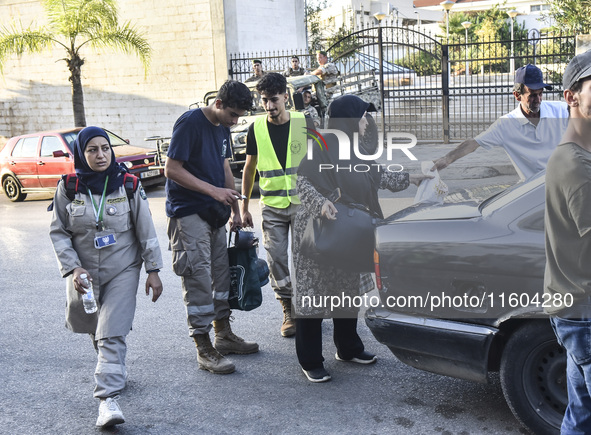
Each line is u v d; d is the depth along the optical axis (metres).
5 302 6.53
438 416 3.83
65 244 3.91
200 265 4.54
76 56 17.56
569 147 2.46
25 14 20.62
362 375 4.46
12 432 3.90
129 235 4.02
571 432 2.69
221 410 4.07
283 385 4.38
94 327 4.02
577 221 2.44
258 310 5.88
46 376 4.70
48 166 13.65
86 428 3.93
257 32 19.94
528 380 3.37
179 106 19.66
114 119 20.47
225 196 4.47
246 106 4.50
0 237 10.02
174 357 4.95
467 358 3.46
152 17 19.41
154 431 3.85
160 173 13.61
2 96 21.64
